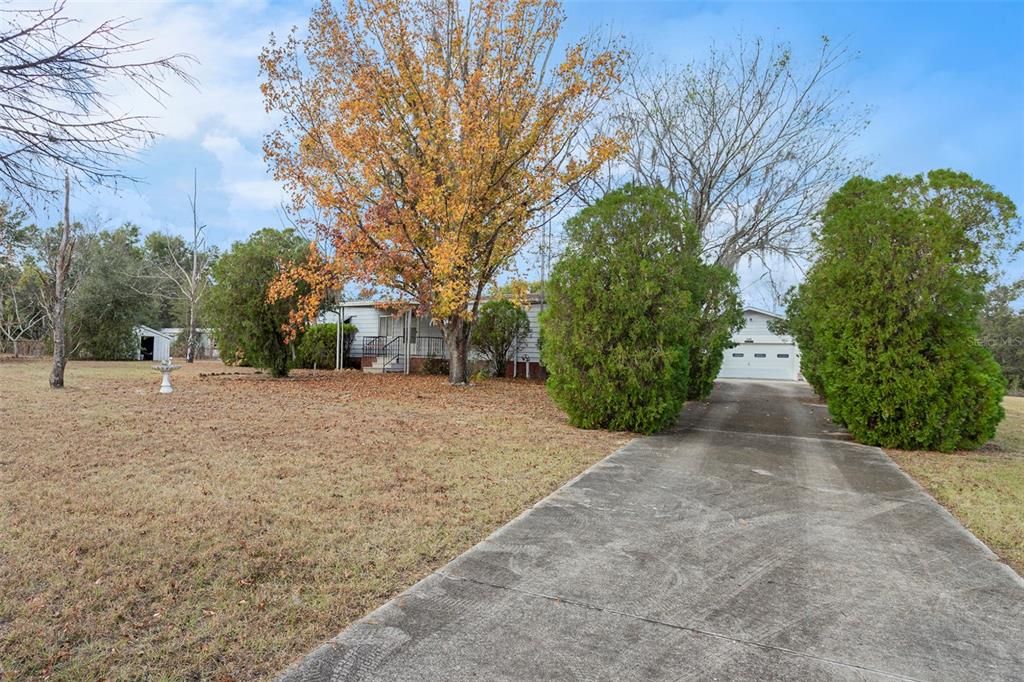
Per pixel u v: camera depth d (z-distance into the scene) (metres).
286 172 15.26
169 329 36.78
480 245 15.79
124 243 33.31
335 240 15.14
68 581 3.15
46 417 8.56
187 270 41.28
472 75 14.77
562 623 2.86
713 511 4.82
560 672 2.43
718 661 2.54
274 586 3.20
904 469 6.80
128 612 2.85
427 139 14.68
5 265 25.77
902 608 3.09
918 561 3.78
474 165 14.18
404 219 15.01
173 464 5.88
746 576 3.48
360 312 25.31
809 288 11.67
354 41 15.10
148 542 3.72
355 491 5.10
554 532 4.22
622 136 15.80
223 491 4.94
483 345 21.27
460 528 4.25
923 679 2.43
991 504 5.26
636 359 8.76
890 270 8.23
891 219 8.32
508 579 3.38
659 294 8.88
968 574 3.58
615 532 4.24
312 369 24.56
